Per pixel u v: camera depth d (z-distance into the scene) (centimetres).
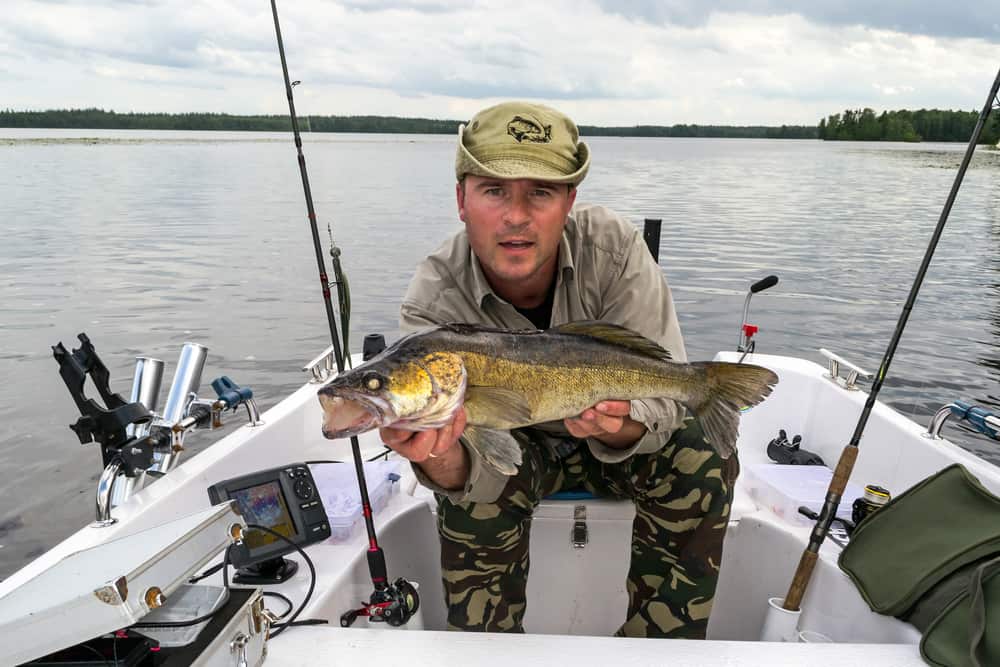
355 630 183
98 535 215
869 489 268
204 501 263
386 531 279
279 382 859
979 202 2716
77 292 1312
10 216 2306
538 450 264
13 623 126
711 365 221
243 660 154
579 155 233
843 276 1372
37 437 724
